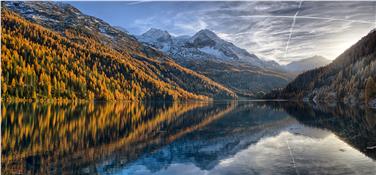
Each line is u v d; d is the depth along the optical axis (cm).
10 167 3247
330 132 5819
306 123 7562
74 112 10231
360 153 3888
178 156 3962
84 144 4653
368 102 13962
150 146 4638
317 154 3884
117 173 3148
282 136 5559
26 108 10906
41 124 6575
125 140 5128
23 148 4206
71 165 3397
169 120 8725
